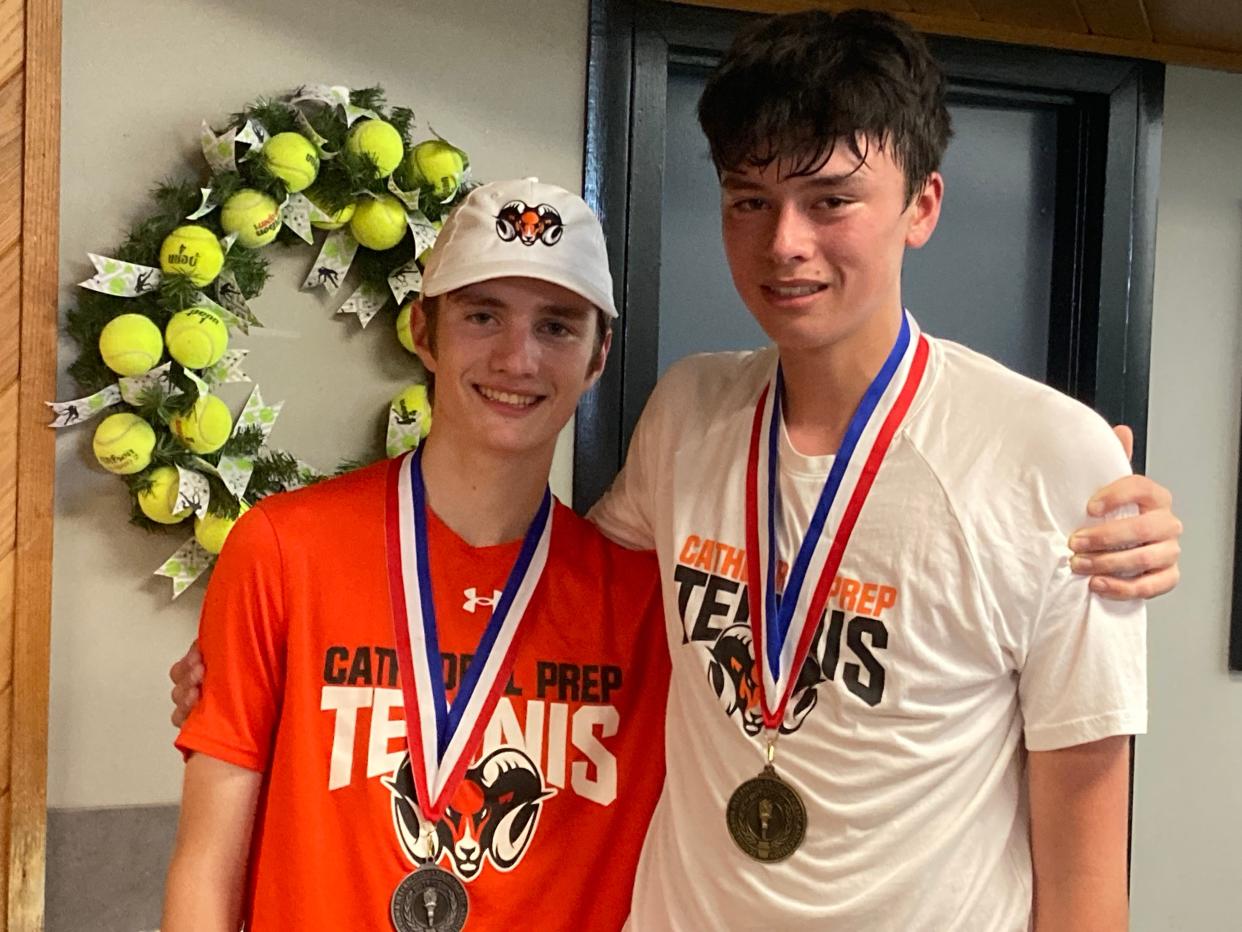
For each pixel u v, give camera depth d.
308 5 1.84
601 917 1.22
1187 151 2.25
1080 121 2.25
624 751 1.26
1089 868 1.04
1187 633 2.28
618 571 1.31
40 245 1.69
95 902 1.79
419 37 1.90
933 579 1.04
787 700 1.10
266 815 1.18
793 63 1.01
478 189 1.27
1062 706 1.02
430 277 1.24
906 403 1.12
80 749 1.79
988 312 2.30
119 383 1.72
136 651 1.81
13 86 1.67
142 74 1.77
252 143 1.74
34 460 1.70
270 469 1.81
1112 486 1.03
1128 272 2.21
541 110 1.96
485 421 1.23
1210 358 2.28
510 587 1.27
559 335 1.25
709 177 2.15
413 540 1.26
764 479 1.17
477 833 1.20
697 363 1.34
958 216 2.28
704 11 2.00
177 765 1.83
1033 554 1.03
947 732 1.06
